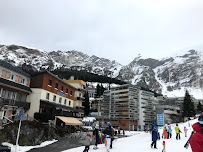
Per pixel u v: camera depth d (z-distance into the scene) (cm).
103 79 18675
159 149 1260
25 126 2128
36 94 3084
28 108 2969
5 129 1920
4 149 1206
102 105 8312
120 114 7481
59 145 2097
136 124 7344
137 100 7831
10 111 2652
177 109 8719
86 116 7988
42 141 2183
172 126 4431
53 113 3147
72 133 3291
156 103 8675
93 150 1420
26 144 1905
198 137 365
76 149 1578
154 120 8000
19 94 2867
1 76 2538
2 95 2489
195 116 8312
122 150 1315
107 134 1262
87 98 7625
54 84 3622
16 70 2852
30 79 3209
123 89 7956
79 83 5447
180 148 1256
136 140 2144
